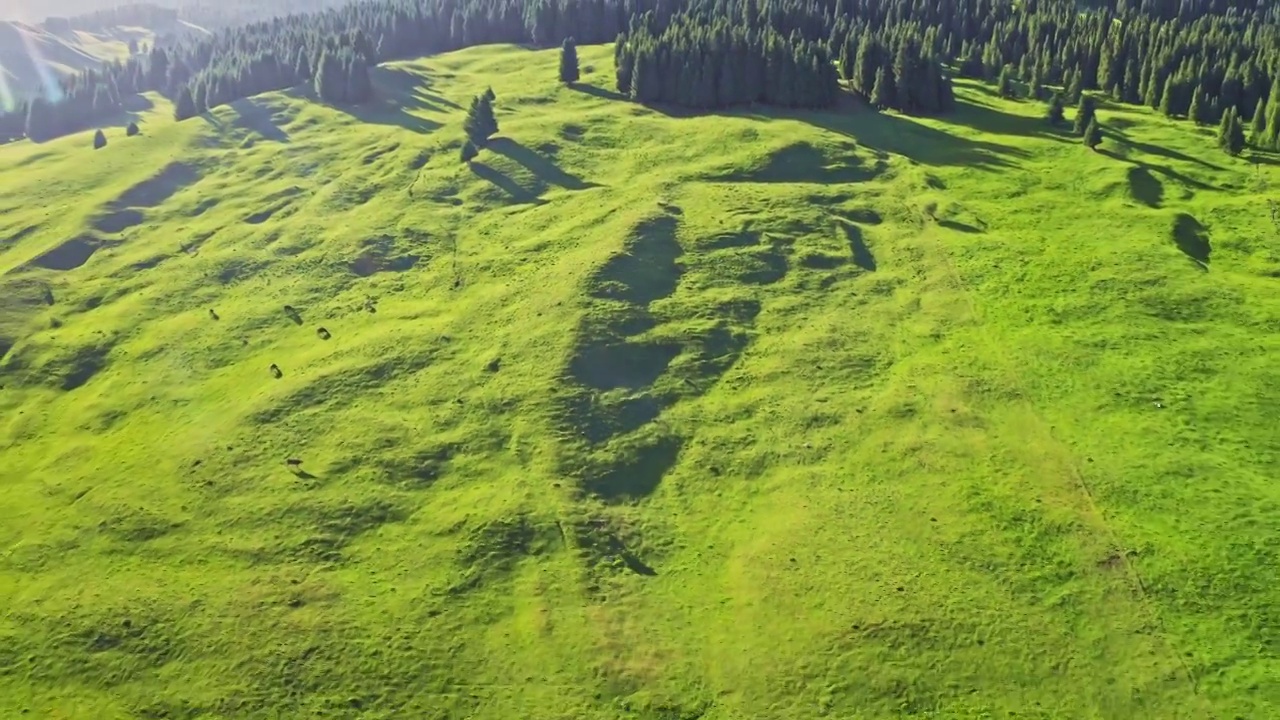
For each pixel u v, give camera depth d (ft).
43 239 387.14
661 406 244.01
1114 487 203.82
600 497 214.07
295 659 172.24
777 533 199.72
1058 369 249.55
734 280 303.48
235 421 246.27
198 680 169.37
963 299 288.92
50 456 246.88
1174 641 166.71
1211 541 187.11
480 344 273.13
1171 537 188.96
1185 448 216.13
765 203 358.43
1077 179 382.42
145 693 167.32
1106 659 164.35
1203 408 230.89
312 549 200.44
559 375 252.01
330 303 314.35
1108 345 259.39
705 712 161.27
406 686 166.91
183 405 262.88
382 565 195.83
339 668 170.19
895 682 162.61
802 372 254.68
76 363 293.43
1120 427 224.74
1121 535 190.29
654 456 226.99
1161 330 266.16
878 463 218.18
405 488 217.97
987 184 382.83
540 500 211.00
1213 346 256.93
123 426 257.55
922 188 377.91
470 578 191.11
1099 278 294.25
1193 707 154.51
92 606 187.52
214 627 180.34
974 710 157.17
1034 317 276.00
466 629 179.22
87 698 166.91
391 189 407.03
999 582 181.68
